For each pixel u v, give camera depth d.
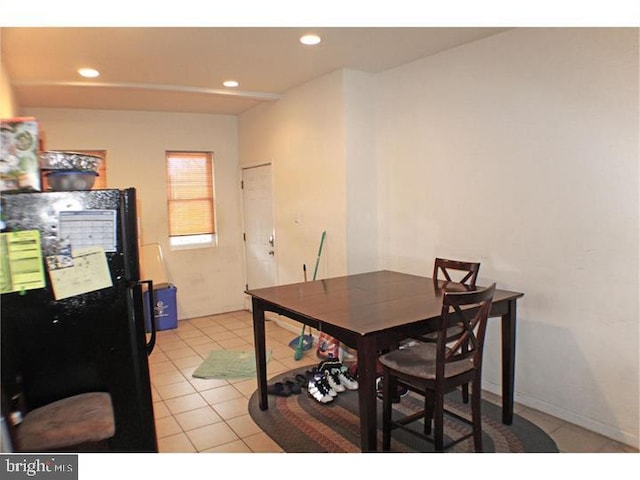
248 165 5.52
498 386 3.24
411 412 3.04
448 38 3.11
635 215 2.46
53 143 4.85
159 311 5.06
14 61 3.31
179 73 3.80
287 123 4.61
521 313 3.04
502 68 3.02
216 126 5.66
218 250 5.78
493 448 2.54
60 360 1.92
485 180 3.20
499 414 2.94
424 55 3.49
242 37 3.00
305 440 2.72
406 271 3.88
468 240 3.35
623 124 2.47
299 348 4.10
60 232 1.86
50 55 3.22
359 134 3.92
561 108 2.73
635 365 2.52
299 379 3.57
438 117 3.49
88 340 1.95
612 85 2.50
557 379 2.87
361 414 2.25
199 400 3.30
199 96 4.55
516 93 2.96
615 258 2.56
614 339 2.59
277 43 3.13
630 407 2.55
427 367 2.36
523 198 2.98
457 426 2.81
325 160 4.10
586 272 2.69
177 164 5.51
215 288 5.79
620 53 2.45
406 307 2.59
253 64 3.62
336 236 4.05
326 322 2.35
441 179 3.51
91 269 1.92
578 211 2.70
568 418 2.83
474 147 3.25
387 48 3.29
